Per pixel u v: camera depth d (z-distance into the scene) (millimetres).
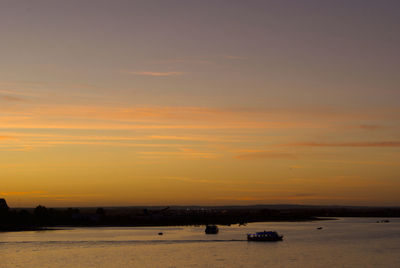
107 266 189125
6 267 186500
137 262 197500
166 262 198000
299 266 191750
